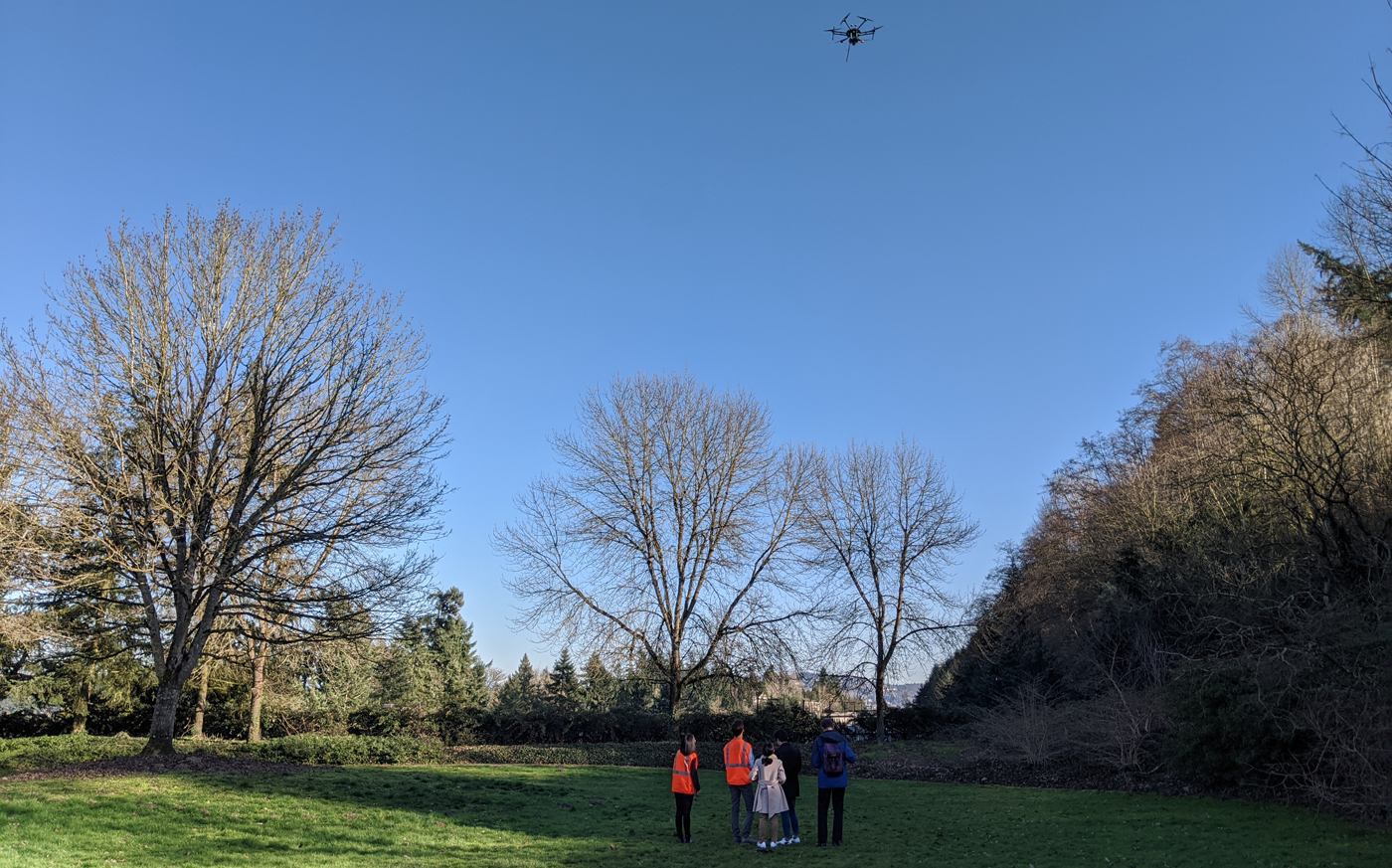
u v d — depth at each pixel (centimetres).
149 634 1781
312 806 1389
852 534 3369
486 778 1848
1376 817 1247
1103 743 1958
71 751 2106
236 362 1828
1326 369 1859
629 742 2834
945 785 2000
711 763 2489
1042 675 2920
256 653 2406
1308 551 1792
